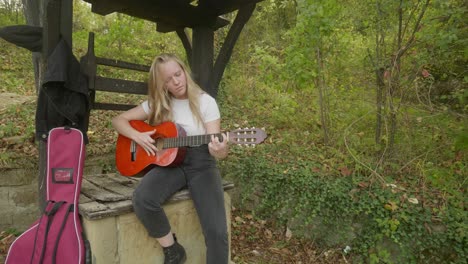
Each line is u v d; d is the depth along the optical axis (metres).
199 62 3.46
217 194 2.23
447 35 2.94
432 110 3.39
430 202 2.98
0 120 4.04
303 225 3.37
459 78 3.77
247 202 3.81
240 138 2.05
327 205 3.22
